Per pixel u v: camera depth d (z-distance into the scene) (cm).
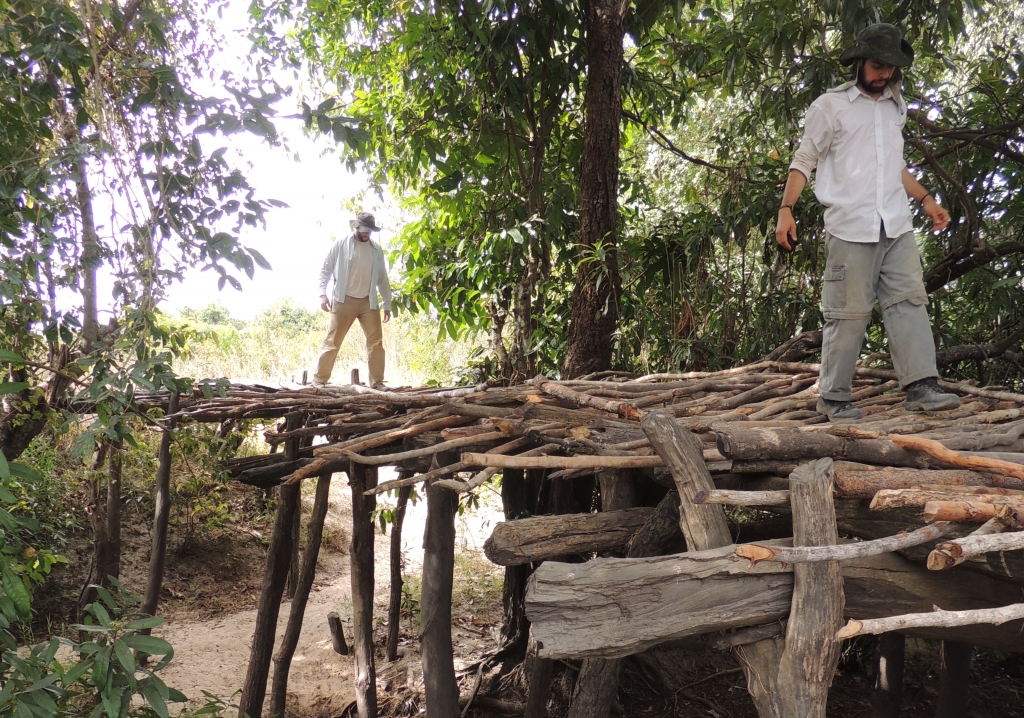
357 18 748
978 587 212
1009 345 533
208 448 591
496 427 325
